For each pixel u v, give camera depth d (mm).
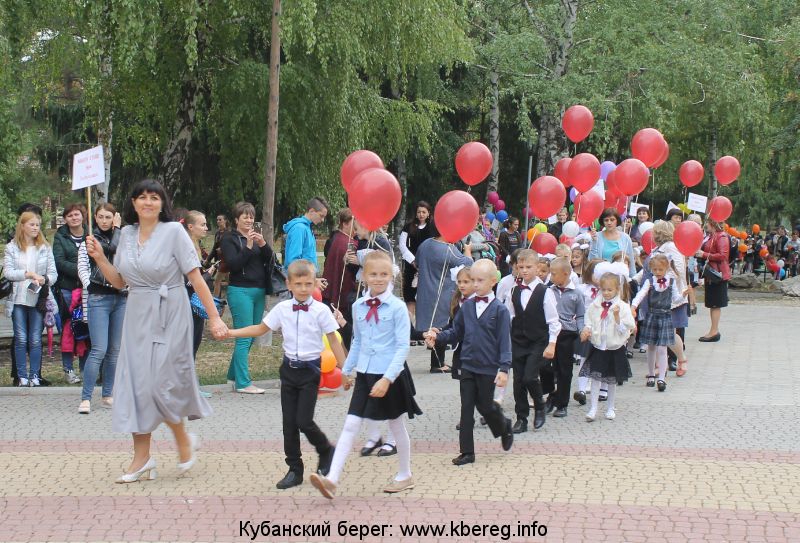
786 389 10945
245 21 17062
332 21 16188
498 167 28984
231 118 16891
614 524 5906
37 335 10828
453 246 11836
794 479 6996
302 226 10945
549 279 9875
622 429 8820
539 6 26312
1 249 32344
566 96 22359
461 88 28125
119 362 6805
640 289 11883
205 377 11328
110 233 9539
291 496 6516
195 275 6852
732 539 5652
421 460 7574
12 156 15812
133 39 14266
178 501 6387
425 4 17469
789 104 27844
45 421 8977
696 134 30453
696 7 23938
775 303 21594
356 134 17609
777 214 39812
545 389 9516
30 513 6117
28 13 14797
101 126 17578
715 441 8297
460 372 7707
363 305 6719
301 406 6711
